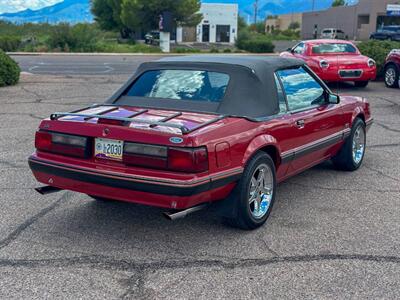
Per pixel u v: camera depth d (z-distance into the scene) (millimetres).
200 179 4359
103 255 4578
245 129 4879
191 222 5352
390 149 8703
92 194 4824
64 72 22781
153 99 5461
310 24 89750
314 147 6055
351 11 76812
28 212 5613
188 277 4184
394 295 3932
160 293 3930
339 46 16484
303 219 5473
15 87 16688
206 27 64062
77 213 5609
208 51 43406
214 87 5312
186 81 5492
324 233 5102
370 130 10266
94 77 20391
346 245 4820
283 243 4855
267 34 82625
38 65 26781
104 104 5648
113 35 63562
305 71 6277
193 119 4809
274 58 5938
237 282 4109
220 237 4980
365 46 19281
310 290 3990
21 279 4133
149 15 55375
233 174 4688
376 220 5465
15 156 7949
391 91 16016
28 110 12250
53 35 41062
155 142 4387
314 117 5980
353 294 3938
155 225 5281
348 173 7270
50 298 3852
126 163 4527
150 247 4750
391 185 6711
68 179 4820
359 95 15094
